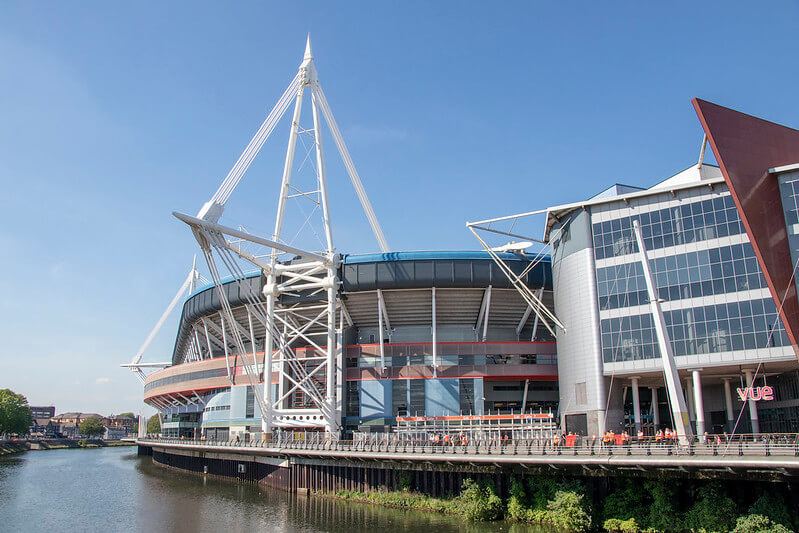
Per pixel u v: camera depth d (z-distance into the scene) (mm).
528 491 39031
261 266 66625
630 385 57875
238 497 54906
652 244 52875
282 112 70438
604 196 60281
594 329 53656
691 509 32438
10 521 46188
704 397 64000
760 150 47281
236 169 61562
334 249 68062
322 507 47219
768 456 30500
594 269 54906
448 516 40688
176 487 64438
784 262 45812
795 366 49031
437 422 62688
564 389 57469
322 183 68938
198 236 55781
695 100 45781
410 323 77938
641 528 33281
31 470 89562
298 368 72438
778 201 46969
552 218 60594
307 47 72062
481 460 39906
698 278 50438
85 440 182875
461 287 70562
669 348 37281
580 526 34531
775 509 29938
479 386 69750
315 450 53656
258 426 74438
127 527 43188
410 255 70375
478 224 63312
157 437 106312
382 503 46281
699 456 32406
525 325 77500
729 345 48219
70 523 45188
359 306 75062
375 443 53719
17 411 160500
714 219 50750
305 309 73750
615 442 40406
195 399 97438
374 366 71875
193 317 90500
